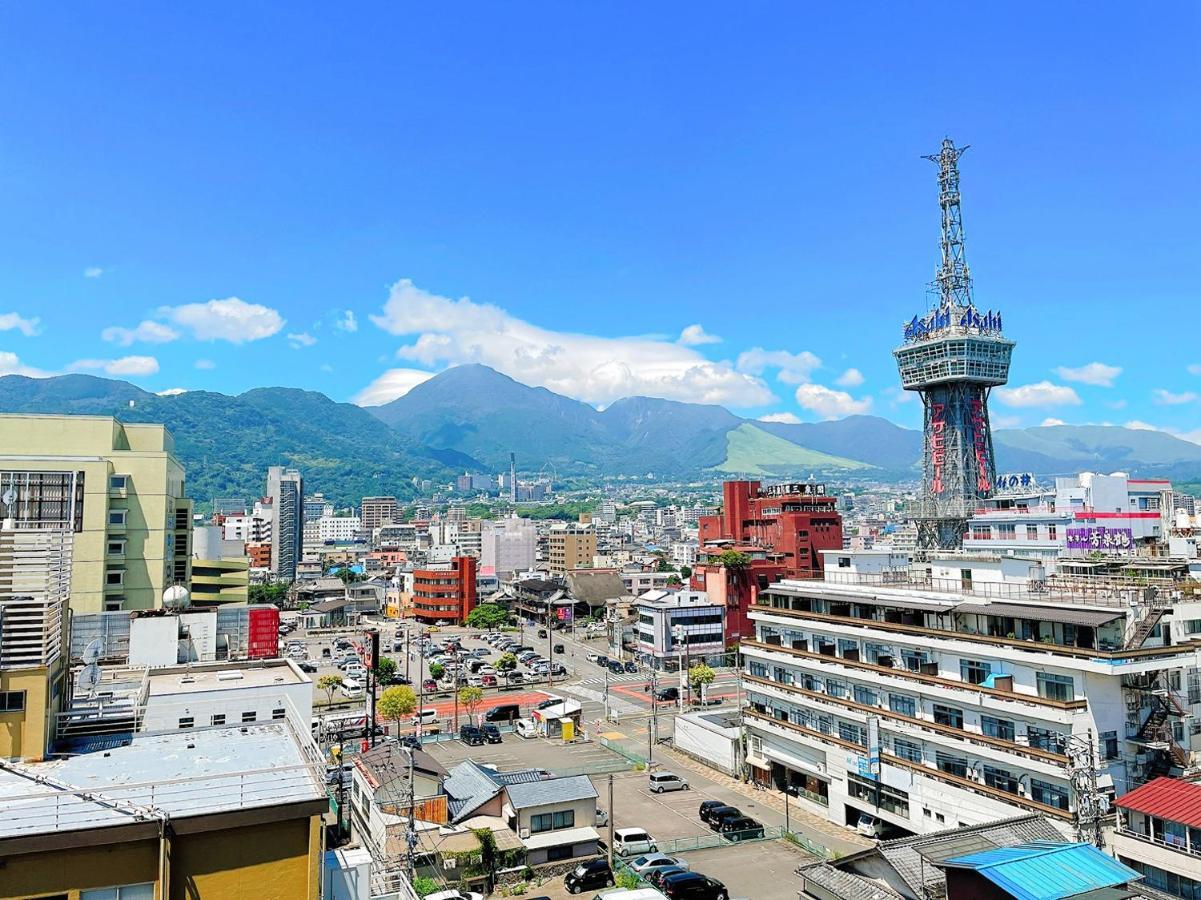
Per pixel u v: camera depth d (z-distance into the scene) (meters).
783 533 191.00
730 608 163.38
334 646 180.25
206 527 150.00
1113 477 122.44
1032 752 56.28
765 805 79.69
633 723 117.88
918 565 100.12
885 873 41.81
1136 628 56.62
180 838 23.50
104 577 102.88
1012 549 120.50
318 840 24.88
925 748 65.31
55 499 98.12
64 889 22.39
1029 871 35.00
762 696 85.38
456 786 73.50
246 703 53.62
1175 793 51.19
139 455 107.69
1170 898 33.88
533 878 63.12
